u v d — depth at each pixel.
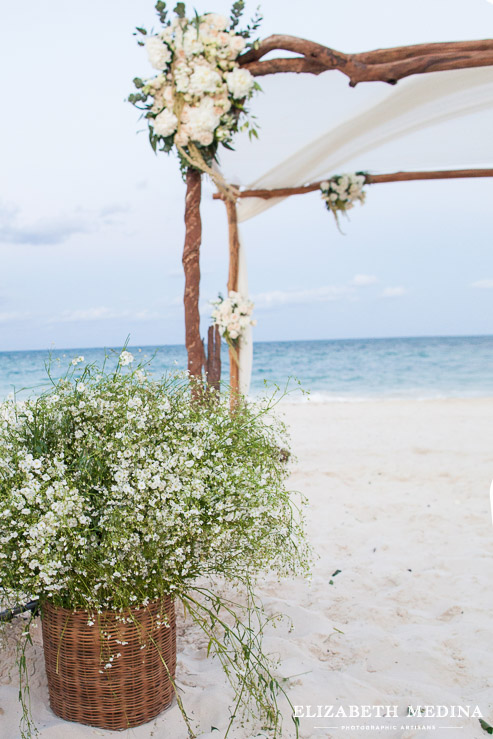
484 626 2.68
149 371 2.03
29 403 1.93
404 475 5.67
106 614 1.82
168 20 3.44
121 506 1.72
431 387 23.33
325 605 2.92
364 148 5.17
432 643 2.54
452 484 5.35
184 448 1.79
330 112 4.41
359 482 5.42
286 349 32.25
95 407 1.89
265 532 2.01
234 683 2.18
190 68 3.39
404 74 3.04
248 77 3.35
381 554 3.65
